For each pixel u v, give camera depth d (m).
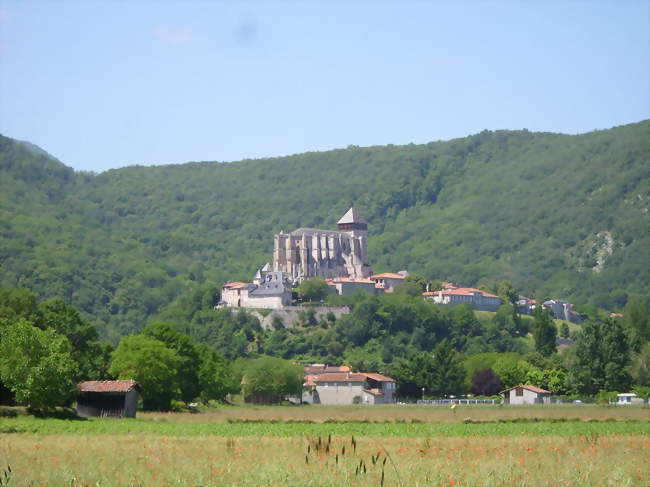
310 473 81.56
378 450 105.31
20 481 80.19
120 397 184.88
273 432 144.25
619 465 92.19
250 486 78.56
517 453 102.69
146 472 84.62
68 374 176.38
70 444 110.38
